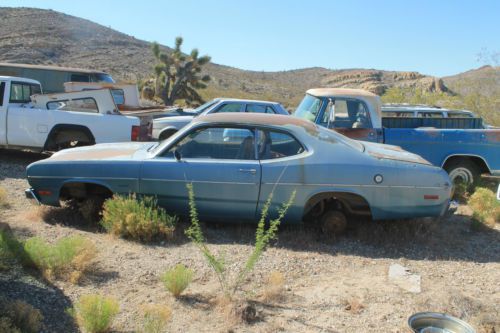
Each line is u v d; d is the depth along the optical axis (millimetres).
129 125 10867
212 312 4684
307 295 5191
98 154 7141
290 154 6707
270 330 4418
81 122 10648
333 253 6406
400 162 6715
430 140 9594
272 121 6828
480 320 4723
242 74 101062
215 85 70875
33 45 66000
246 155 6707
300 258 6145
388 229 7043
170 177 6680
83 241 5504
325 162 6602
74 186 7121
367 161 6656
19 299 4426
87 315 4137
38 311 4105
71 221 7066
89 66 61344
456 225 7875
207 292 5074
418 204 6660
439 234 7242
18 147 10797
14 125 10680
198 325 4438
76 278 5070
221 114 7031
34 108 10758
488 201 8633
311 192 6594
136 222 6395
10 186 8938
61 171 6887
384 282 5605
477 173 9922
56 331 4133
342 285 5480
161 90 30797
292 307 4898
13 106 10805
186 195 6684
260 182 6582
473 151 9688
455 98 19812
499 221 8391
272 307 4871
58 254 5195
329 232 6848
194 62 31000
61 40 73062
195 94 31688
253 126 6770
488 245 7055
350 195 6668
